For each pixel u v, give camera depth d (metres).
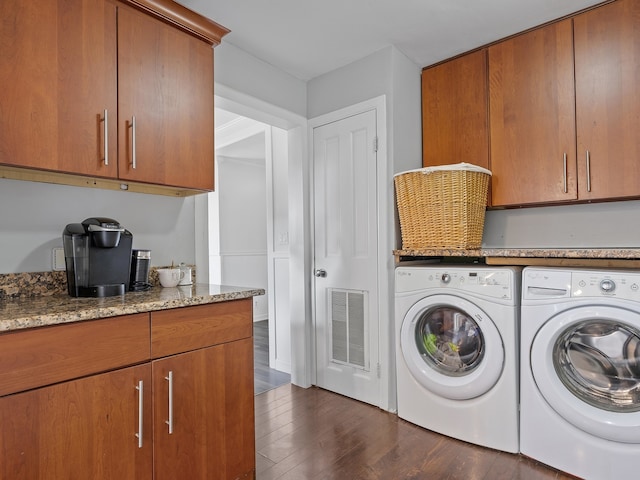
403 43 2.36
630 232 2.10
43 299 1.43
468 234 2.10
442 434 2.06
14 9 1.23
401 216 2.31
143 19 1.56
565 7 2.01
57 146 1.32
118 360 1.22
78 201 1.73
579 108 2.02
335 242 2.69
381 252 2.42
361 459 1.84
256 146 4.51
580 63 2.02
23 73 1.25
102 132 1.43
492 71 2.33
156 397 1.31
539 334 1.75
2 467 0.99
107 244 1.49
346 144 2.62
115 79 1.47
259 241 5.48
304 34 2.25
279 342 3.25
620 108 1.91
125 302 1.31
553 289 1.72
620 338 1.60
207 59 1.79
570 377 1.73
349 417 2.30
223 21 2.12
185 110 1.69
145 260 1.79
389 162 2.39
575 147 2.04
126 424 1.23
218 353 1.50
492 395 1.90
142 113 1.54
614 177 1.92
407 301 2.20
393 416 2.31
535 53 2.17
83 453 1.13
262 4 1.97
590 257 1.70
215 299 1.49
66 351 1.11
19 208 1.55
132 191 1.88
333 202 2.70
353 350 2.60
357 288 2.55
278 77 2.65
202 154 1.76
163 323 1.34
